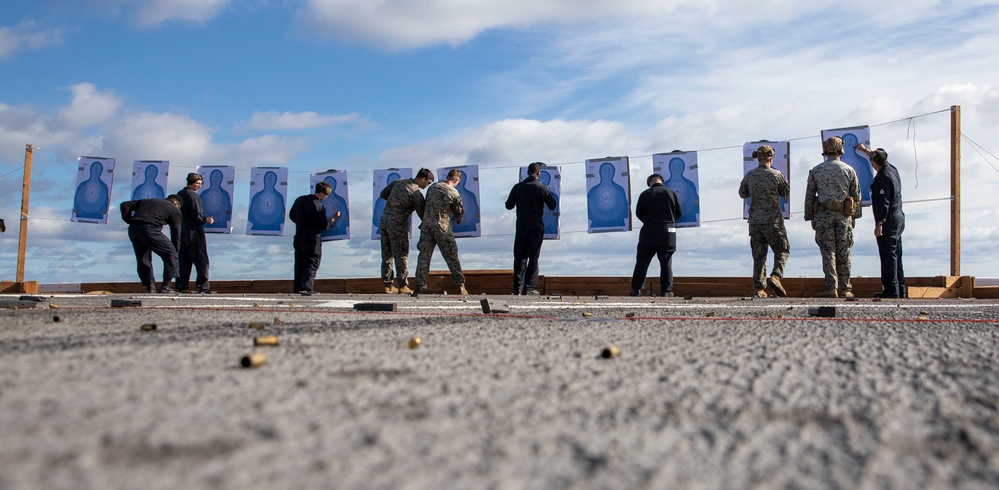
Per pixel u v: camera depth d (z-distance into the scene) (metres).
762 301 7.55
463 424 1.26
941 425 1.32
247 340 2.47
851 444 1.18
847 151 11.29
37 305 5.61
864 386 1.69
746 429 1.26
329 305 5.81
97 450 1.04
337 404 1.40
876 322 3.71
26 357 1.98
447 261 10.73
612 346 2.21
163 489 0.88
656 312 4.68
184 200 11.05
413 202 10.92
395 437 1.16
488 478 0.96
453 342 2.50
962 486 0.98
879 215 9.23
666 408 1.42
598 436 1.20
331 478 0.94
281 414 1.30
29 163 13.45
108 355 2.04
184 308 5.04
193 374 1.71
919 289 10.42
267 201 13.65
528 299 7.79
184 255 11.23
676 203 10.56
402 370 1.83
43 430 1.15
